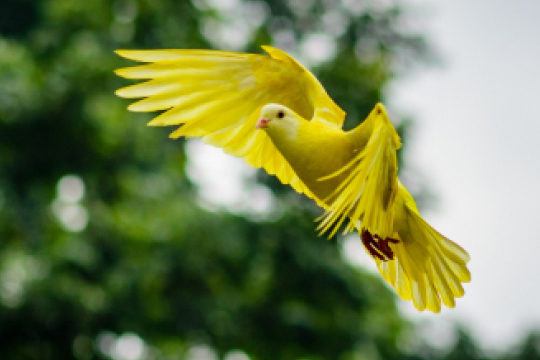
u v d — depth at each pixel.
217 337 18.34
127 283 16.56
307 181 4.61
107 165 17.91
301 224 18.62
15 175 17.72
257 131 5.21
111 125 17.17
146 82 5.08
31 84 17.08
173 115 5.14
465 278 4.81
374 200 3.98
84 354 16.23
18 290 15.45
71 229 17.19
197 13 21.75
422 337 23.80
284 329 18.44
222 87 5.16
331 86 20.03
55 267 15.99
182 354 17.73
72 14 19.69
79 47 18.00
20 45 19.66
